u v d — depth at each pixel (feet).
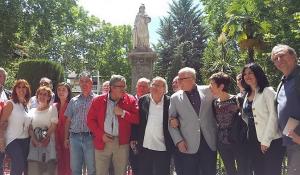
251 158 20.08
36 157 24.35
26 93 24.23
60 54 150.00
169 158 22.22
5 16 94.89
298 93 16.08
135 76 60.64
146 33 61.98
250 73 19.19
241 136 20.11
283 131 16.70
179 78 21.34
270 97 18.67
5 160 27.07
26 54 122.42
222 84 20.52
